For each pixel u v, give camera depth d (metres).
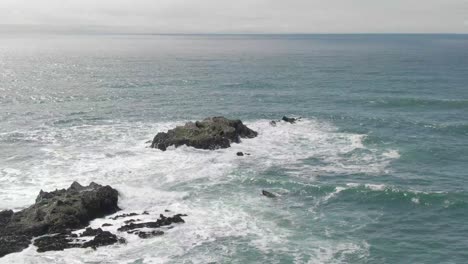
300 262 30.17
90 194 36.56
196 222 35.34
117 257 30.11
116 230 33.38
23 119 70.81
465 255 31.72
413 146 56.50
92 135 61.22
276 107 81.12
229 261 30.22
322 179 45.38
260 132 62.25
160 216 35.66
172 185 42.94
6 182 43.28
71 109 79.06
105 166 48.06
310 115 74.31
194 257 30.52
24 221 33.50
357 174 47.00
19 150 53.81
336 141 58.69
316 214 37.38
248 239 32.97
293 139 59.31
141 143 57.06
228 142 54.81
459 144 57.81
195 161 49.53
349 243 32.94
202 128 57.28
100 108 80.00
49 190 41.41
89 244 31.08
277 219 36.28
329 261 30.42
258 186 42.84
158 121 70.44
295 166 49.00
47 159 50.44
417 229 35.34
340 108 79.94
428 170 48.59
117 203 38.28
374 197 40.53
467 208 38.78
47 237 32.03
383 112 76.75
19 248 30.55
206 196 40.47
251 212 37.41
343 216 37.16
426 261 30.89
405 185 44.22
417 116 73.56
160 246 31.61
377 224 35.94
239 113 76.31
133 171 46.56
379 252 31.83
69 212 34.19
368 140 58.91
